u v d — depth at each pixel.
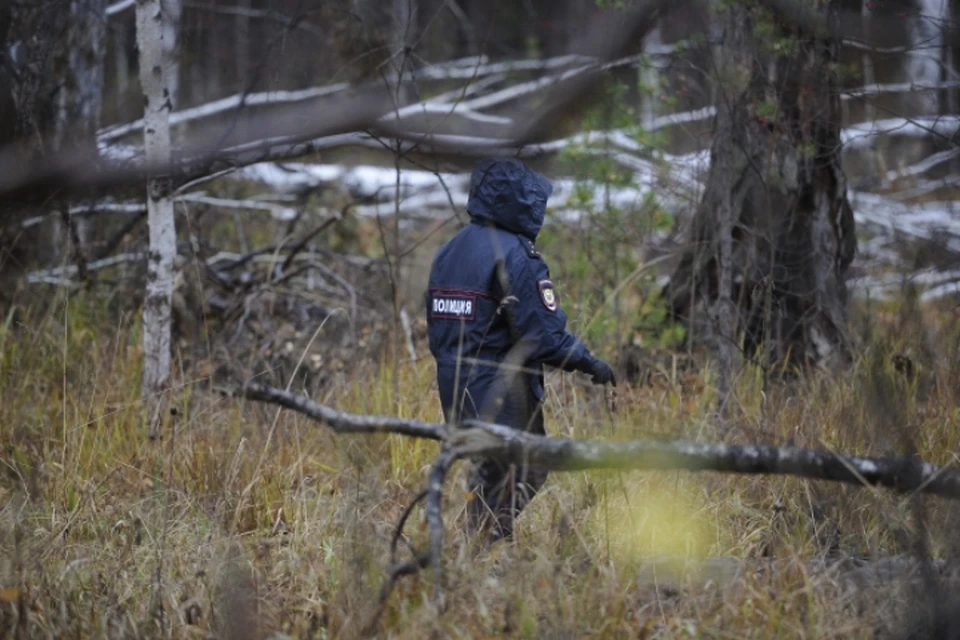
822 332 11.16
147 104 10.14
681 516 7.39
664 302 12.04
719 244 11.41
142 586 6.79
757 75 10.80
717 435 8.74
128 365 11.44
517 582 5.77
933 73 13.27
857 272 12.13
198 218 14.52
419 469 8.65
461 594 5.74
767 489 7.98
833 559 7.02
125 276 14.40
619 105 11.91
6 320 12.11
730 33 10.84
